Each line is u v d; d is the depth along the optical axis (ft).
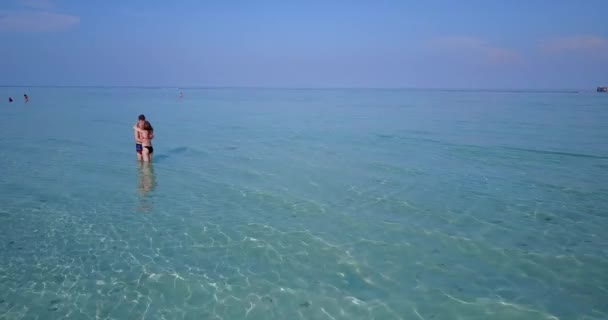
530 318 20.07
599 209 36.06
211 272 24.45
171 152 64.75
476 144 73.05
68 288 22.49
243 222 32.55
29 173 48.26
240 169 52.01
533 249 27.81
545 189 42.55
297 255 26.78
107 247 27.68
